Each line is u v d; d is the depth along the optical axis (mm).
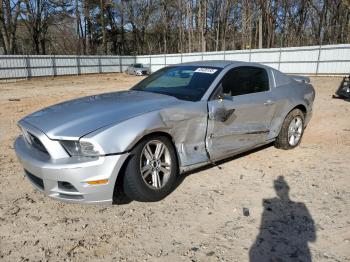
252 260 2609
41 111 3814
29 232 3002
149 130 3258
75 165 2922
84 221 3188
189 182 4047
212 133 3955
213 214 3305
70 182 2961
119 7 54312
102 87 19750
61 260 2621
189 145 3762
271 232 2990
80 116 3334
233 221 3178
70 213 3338
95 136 2992
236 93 4340
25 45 51000
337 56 24625
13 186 3971
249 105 4379
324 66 25422
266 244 2812
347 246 2785
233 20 50562
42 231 3020
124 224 3127
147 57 39156
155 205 3480
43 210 3398
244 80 4531
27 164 3193
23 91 17688
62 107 3773
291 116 5211
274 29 44406
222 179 4145
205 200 3594
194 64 4746
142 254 2688
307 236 2928
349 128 6957
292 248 2760
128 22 56875
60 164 2955
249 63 4770
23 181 4125
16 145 3629
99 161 2967
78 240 2881
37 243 2842
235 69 4441
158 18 56719
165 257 2648
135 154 3209
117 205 3484
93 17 53125
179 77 4457
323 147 5547
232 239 2889
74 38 54281
